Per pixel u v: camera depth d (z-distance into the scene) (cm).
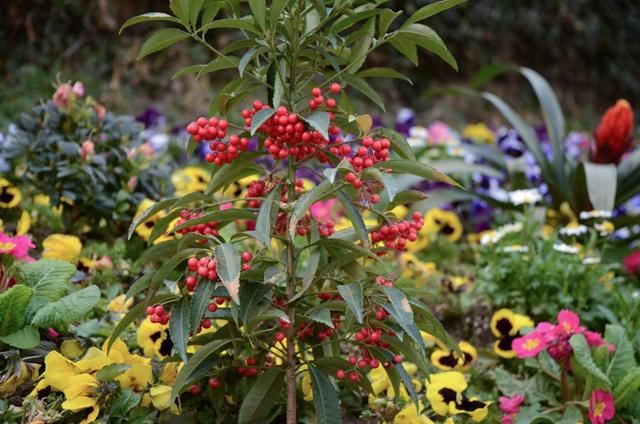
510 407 122
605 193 153
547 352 125
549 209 174
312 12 107
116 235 148
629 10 400
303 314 106
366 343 106
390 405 118
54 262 116
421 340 99
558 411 125
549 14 375
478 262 158
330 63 108
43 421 105
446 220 172
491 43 358
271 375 107
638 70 400
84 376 107
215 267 98
